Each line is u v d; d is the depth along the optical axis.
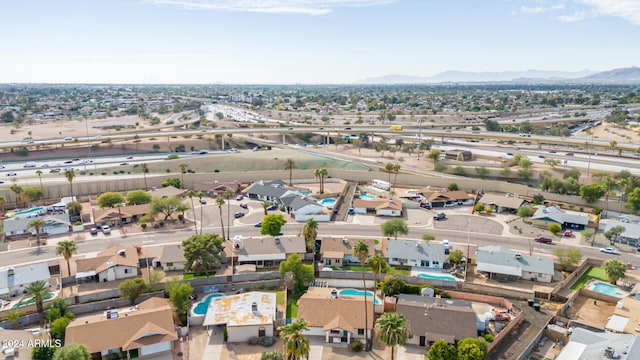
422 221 156.38
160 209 151.38
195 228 147.38
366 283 109.12
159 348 83.19
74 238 138.50
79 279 109.56
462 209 171.00
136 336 82.38
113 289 104.44
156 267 118.38
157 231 144.38
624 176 194.88
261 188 185.38
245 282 108.19
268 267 119.00
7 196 174.00
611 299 102.69
